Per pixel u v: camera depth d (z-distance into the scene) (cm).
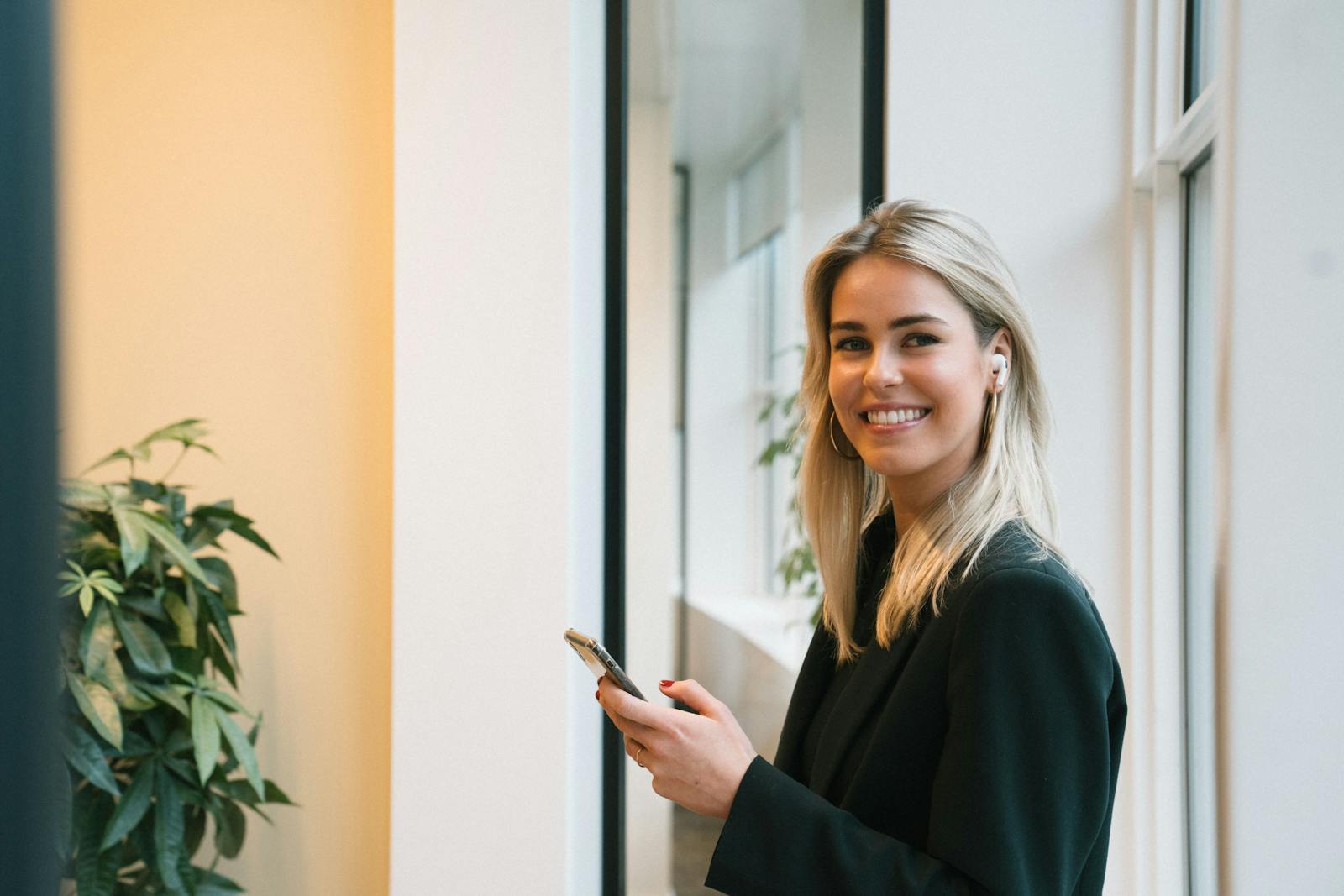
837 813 104
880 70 257
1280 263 105
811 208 404
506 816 254
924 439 115
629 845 446
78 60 269
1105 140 241
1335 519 101
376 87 273
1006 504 113
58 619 16
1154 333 228
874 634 123
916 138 245
